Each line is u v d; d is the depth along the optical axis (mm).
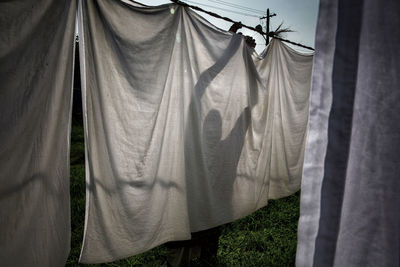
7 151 1548
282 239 3342
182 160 2801
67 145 2027
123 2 2236
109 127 2262
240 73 3402
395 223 950
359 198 1021
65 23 1881
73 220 3633
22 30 1593
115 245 2406
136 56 2348
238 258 2955
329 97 1062
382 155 975
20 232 1656
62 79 1908
